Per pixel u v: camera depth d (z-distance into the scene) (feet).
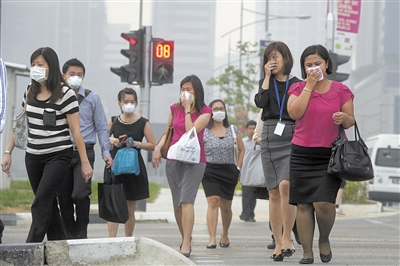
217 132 63.41
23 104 45.68
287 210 51.11
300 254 57.06
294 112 46.24
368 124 447.01
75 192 51.21
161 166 300.61
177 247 62.75
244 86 279.08
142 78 99.40
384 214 124.57
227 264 50.11
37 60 43.75
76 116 44.47
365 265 49.24
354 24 138.72
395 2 423.64
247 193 98.32
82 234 51.55
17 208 101.40
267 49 52.11
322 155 46.19
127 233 58.08
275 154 51.39
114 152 57.67
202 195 168.55
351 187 141.28
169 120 55.42
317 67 45.42
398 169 157.48
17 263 36.81
